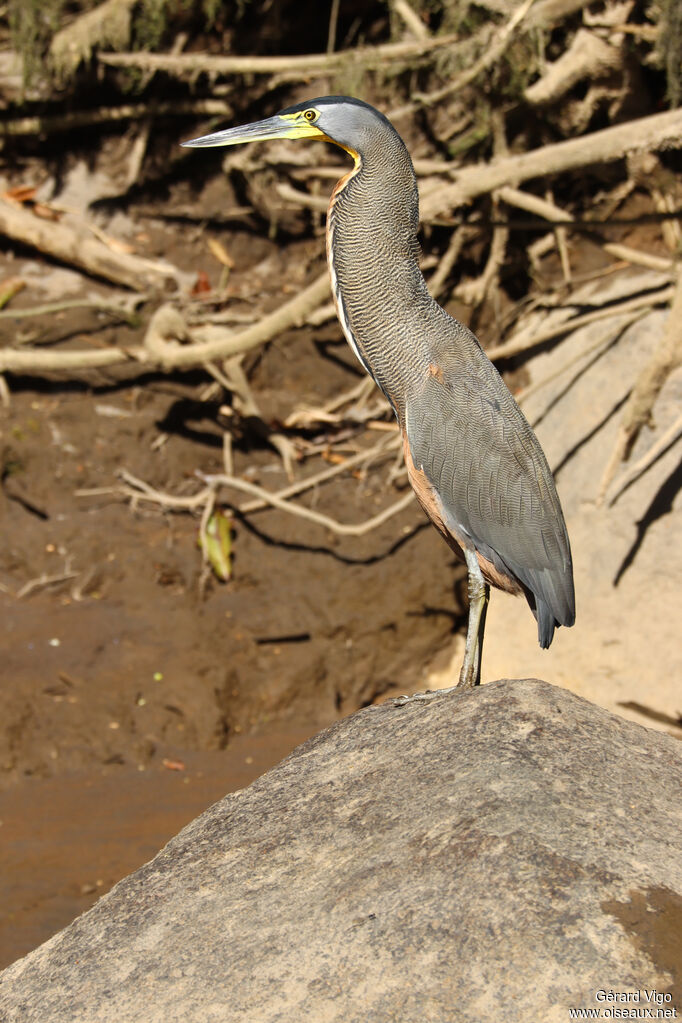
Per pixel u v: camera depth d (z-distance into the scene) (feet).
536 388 44.70
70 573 43.55
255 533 46.11
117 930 14.83
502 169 42.50
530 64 44.62
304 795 16.67
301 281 53.62
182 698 40.04
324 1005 12.52
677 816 14.66
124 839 34.01
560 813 14.37
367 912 13.57
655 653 40.34
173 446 47.80
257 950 13.57
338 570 44.88
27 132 54.08
